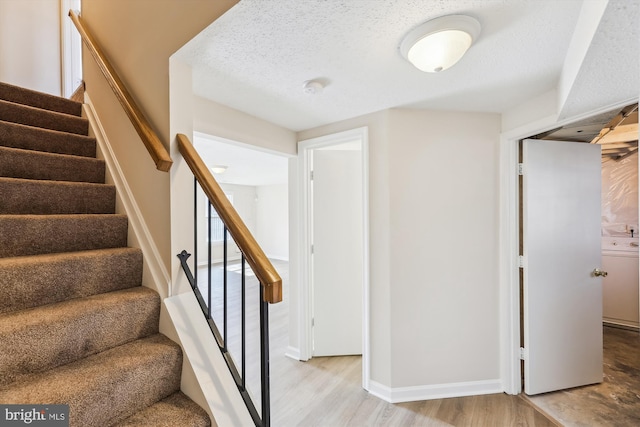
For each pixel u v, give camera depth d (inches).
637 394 82.8
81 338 43.1
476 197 83.6
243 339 45.6
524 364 83.0
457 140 83.0
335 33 47.6
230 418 44.9
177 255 53.0
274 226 330.3
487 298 84.0
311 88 65.5
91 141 78.0
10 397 34.2
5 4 112.0
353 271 107.5
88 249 57.8
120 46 67.3
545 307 82.9
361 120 86.5
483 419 72.6
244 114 83.6
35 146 69.0
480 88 68.2
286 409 76.4
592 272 86.8
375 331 83.5
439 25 44.4
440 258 82.4
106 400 38.6
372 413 74.9
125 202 65.4
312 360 103.3
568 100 56.7
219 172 185.5
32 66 117.7
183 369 47.8
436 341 82.0
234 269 256.7
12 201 55.1
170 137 53.2
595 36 36.4
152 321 51.9
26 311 43.1
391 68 58.9
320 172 107.0
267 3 40.5
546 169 83.0
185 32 50.1
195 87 67.3
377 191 83.3
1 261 44.9
